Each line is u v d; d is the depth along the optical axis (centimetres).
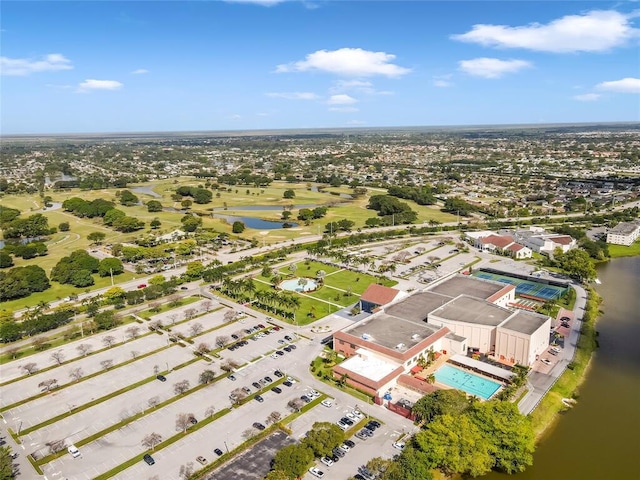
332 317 19162
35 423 12662
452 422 10981
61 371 15288
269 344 16862
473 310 17138
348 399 13438
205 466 10769
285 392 13800
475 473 10406
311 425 12256
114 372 15162
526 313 16688
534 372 14725
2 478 10256
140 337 17638
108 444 11750
